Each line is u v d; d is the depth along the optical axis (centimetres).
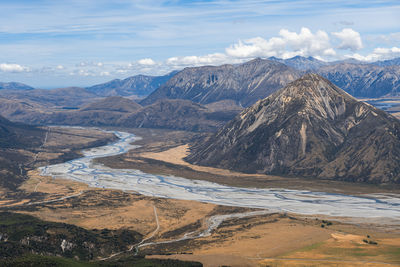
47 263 15512
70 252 19262
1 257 16988
